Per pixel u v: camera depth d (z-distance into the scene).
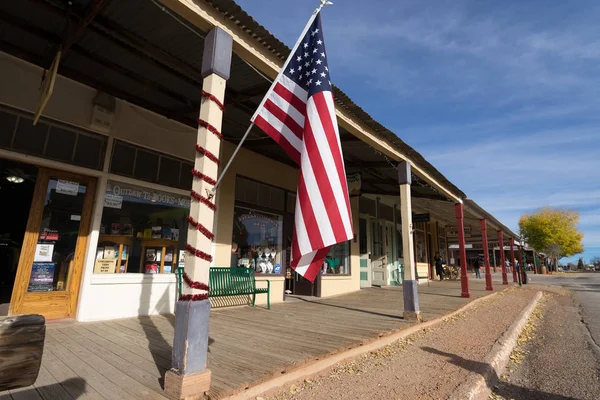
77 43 4.64
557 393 3.84
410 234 7.04
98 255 5.64
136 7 3.84
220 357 3.85
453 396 3.26
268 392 3.25
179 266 6.72
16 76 4.97
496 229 18.41
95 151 5.75
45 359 3.59
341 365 4.21
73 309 5.39
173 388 2.77
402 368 4.14
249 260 8.15
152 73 5.32
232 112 6.60
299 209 3.61
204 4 3.48
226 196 7.70
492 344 5.30
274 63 4.36
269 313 6.90
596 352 5.50
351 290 11.61
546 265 51.00
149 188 6.42
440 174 9.07
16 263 5.12
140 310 5.98
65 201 5.45
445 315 7.40
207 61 3.45
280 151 8.63
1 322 1.44
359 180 9.13
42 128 5.22
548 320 8.56
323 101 3.82
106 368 3.38
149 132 6.41
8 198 5.20
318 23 4.20
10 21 4.16
